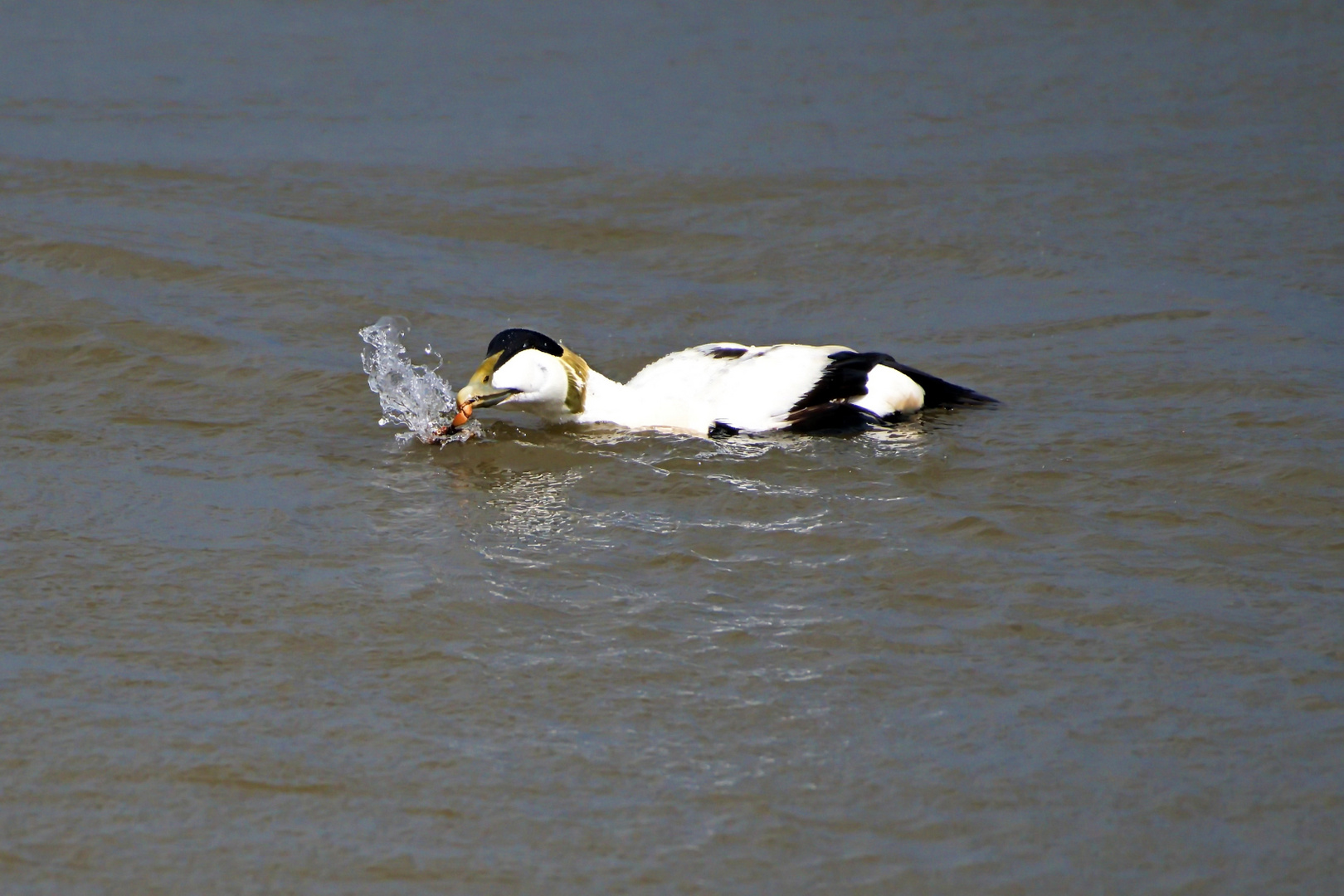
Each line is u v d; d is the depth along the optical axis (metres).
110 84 27.52
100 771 7.83
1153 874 7.10
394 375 14.41
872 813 7.58
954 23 32.72
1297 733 8.20
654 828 7.46
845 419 12.96
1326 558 10.41
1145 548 10.59
